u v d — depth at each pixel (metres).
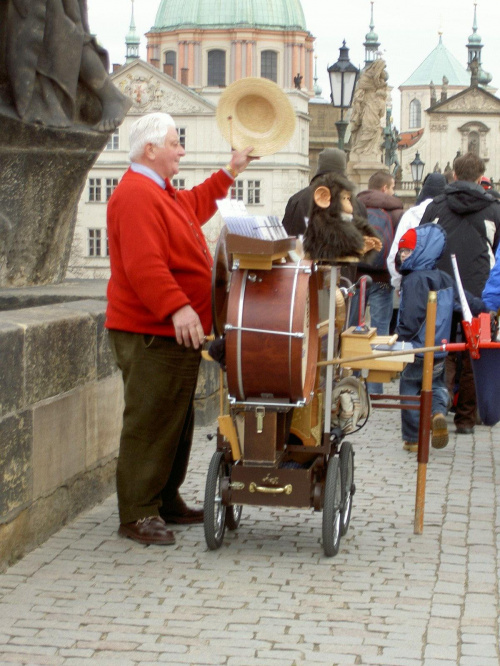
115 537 6.25
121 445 6.20
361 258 5.79
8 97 8.03
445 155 110.00
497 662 4.48
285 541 6.21
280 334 5.38
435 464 8.35
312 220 5.64
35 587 5.35
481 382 7.34
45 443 6.11
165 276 5.84
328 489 5.82
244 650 4.57
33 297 8.02
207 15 108.06
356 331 6.27
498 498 7.29
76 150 8.55
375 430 9.79
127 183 5.96
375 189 11.73
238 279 5.50
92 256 90.12
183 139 92.06
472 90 109.12
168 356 6.07
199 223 6.39
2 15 8.02
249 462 5.70
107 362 7.15
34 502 5.98
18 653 4.52
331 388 5.94
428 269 8.73
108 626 4.83
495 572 5.69
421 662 4.47
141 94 90.81
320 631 4.80
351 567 5.74
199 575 5.57
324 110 99.12
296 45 108.06
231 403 5.62
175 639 4.69
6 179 8.17
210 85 108.31
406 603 5.19
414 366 8.76
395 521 6.66
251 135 6.39
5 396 5.57
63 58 8.30
